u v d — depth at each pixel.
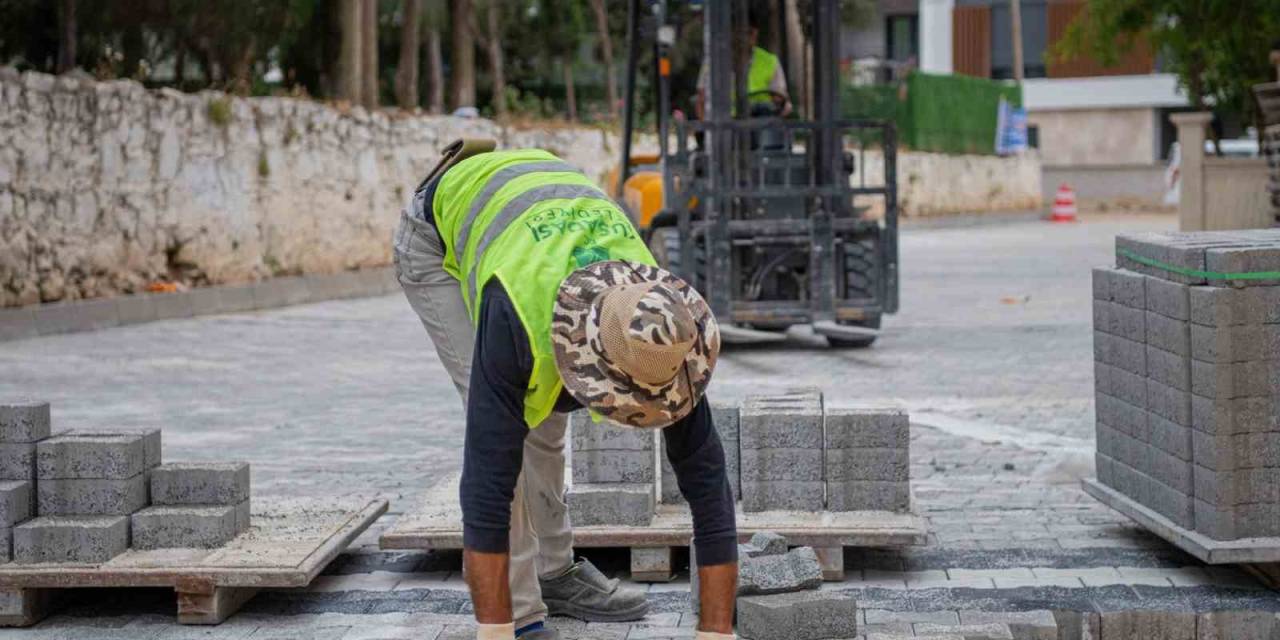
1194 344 9.49
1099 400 11.22
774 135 24.50
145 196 30.39
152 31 33.34
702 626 7.49
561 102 61.47
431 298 8.74
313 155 36.09
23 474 9.65
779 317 23.72
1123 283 10.60
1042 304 31.03
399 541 10.00
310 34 39.97
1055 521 11.62
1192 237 10.36
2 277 26.45
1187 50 43.97
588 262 7.30
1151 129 88.81
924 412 17.33
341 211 37.31
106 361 23.30
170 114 31.00
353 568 10.59
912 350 23.77
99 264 29.11
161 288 30.50
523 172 8.09
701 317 7.02
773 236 23.84
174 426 17.12
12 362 23.11
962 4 89.81
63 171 28.02
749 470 10.34
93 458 9.65
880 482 10.28
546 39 53.38
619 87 60.53
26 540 9.41
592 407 6.78
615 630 8.97
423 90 52.16
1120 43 44.53
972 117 74.44
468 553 7.28
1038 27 89.56
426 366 22.64
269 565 9.29
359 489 13.44
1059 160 90.94
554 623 9.12
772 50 25.66
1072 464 14.02
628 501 10.05
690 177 23.86
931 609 9.34
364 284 37.00
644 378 6.70
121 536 9.62
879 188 24.11
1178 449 9.77
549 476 8.87
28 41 32.00
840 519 10.12
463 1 43.47
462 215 8.16
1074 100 89.56
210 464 10.16
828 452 10.29
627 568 10.40
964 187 72.12
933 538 11.07
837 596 8.54
